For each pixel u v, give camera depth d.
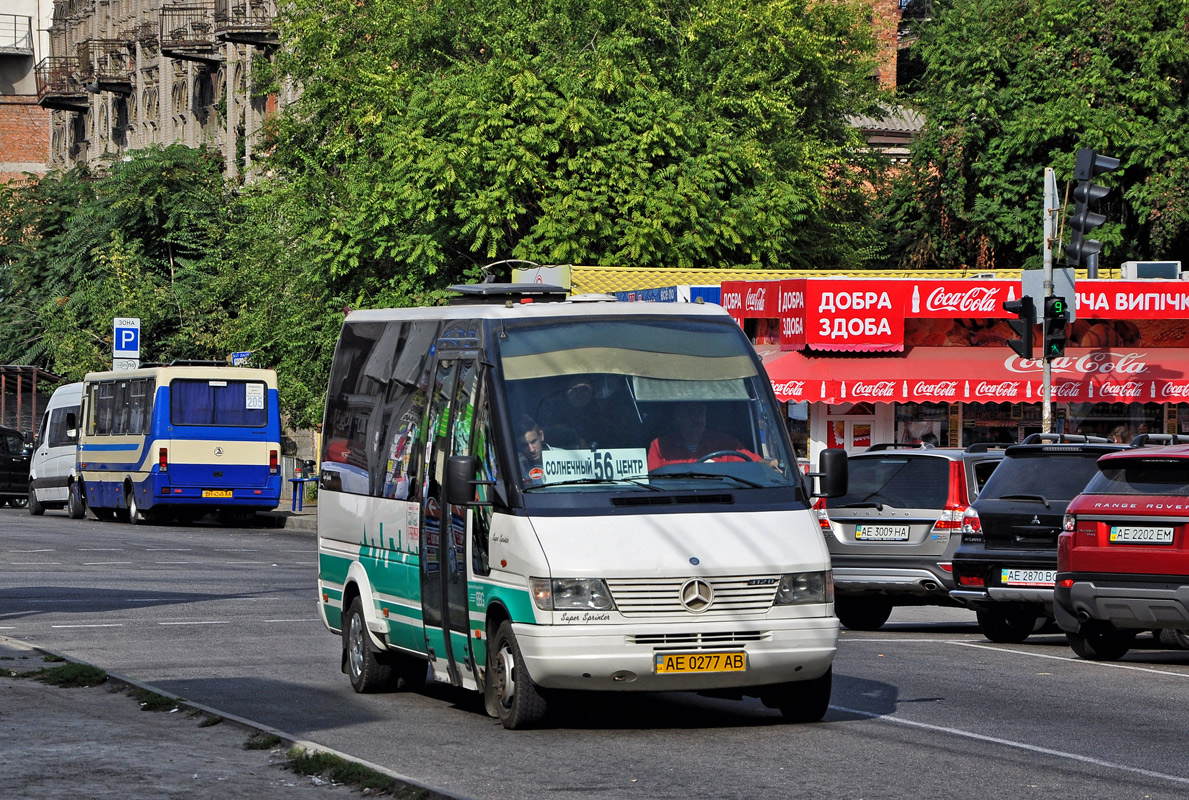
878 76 144.38
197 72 180.88
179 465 92.06
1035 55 112.44
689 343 27.11
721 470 25.91
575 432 25.75
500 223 90.75
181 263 139.62
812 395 80.19
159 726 24.88
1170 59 108.38
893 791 20.56
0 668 30.89
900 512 42.53
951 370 81.12
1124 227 109.62
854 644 39.12
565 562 24.31
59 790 19.78
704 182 93.38
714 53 105.19
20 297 160.50
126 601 48.22
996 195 112.81
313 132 112.44
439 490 27.28
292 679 31.98
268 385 94.19
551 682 24.36
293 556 68.56
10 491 120.25
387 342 30.97
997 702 28.80
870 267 121.12
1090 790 20.70
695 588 24.52
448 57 98.06
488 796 20.28
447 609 26.92
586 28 97.81
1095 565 35.06
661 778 21.48
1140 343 83.38
